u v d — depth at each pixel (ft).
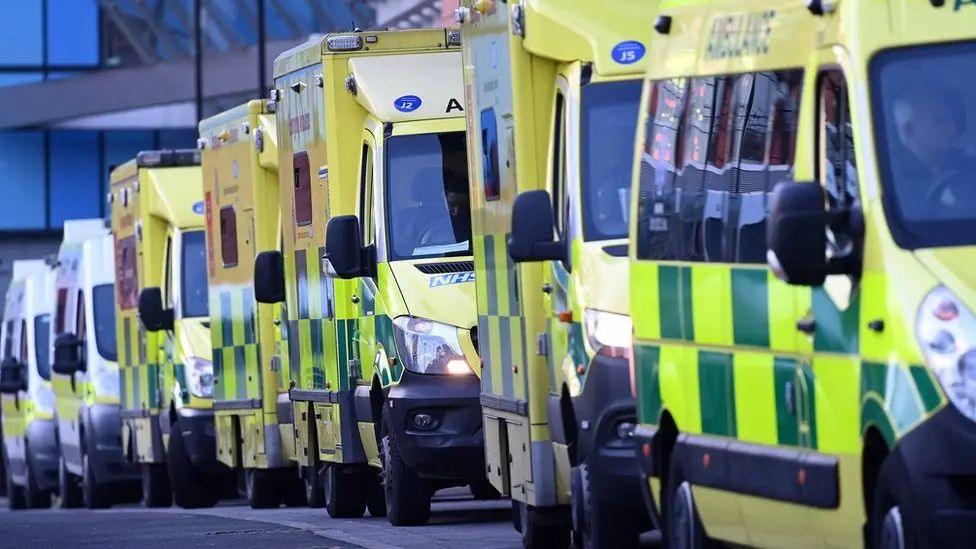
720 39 64.13
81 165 390.42
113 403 187.83
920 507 48.93
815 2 56.03
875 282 51.24
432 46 116.67
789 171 57.82
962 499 48.60
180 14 339.57
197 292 164.66
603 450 74.02
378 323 110.52
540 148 83.56
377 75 115.75
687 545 65.05
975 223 51.13
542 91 83.51
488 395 91.86
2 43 383.65
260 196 142.00
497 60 87.15
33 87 370.12
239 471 161.27
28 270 249.75
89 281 192.13
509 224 85.81
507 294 86.89
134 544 102.53
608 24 80.84
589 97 79.61
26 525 129.70
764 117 59.88
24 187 389.60
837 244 53.06
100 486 190.19
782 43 59.16
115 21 353.31
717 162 63.10
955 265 50.03
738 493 60.29
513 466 87.45
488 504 131.95
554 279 80.43
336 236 110.22
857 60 53.62
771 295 58.29
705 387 63.16
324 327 120.88
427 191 111.34
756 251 59.67
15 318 240.12
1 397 238.48
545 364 83.20
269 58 320.50
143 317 164.66
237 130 147.43
